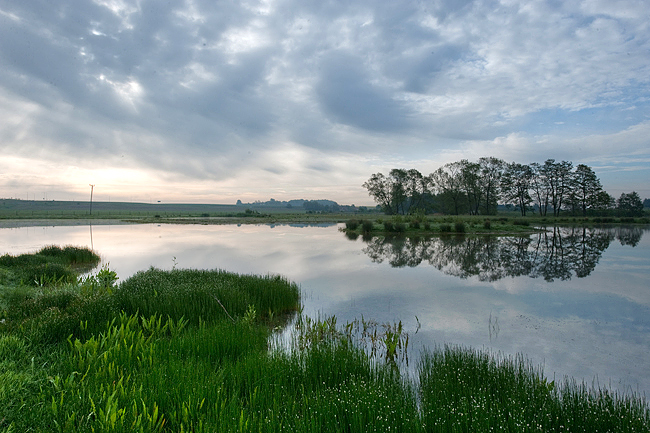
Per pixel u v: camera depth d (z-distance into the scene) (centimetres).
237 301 865
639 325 866
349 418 385
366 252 2142
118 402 376
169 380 431
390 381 493
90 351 504
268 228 4469
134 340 565
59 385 405
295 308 978
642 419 409
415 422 376
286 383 470
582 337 784
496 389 487
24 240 2728
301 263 1725
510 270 1576
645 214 7744
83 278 1277
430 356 666
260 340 657
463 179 7569
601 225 5022
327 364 523
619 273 1525
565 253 2125
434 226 3906
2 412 343
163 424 363
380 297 1104
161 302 801
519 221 4747
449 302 1053
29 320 625
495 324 863
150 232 3700
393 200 8412
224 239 2945
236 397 405
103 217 7219
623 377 602
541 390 480
